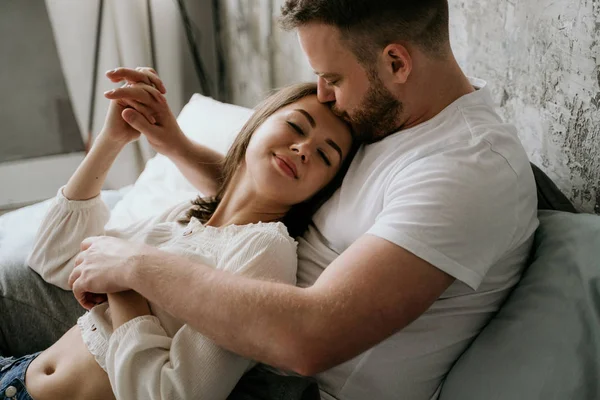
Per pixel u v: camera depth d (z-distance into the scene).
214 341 0.86
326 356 0.80
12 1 2.12
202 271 0.89
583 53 1.06
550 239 1.00
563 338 0.87
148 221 1.30
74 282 1.03
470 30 1.37
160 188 1.59
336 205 1.09
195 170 1.33
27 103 2.25
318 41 0.98
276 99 1.18
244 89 2.37
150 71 1.25
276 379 0.95
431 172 0.90
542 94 1.18
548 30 1.14
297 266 1.10
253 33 2.20
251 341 0.82
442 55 1.00
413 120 1.04
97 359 1.02
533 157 1.25
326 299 0.81
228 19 2.33
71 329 1.13
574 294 0.89
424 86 1.01
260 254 1.01
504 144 0.97
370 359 0.99
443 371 1.03
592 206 1.10
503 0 1.25
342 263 0.85
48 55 2.22
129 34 2.16
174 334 1.01
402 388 1.01
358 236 1.02
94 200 1.24
